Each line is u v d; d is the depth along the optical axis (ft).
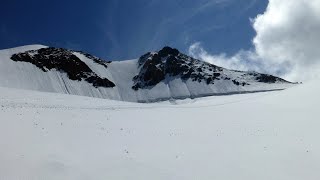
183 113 142.61
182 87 652.89
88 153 77.00
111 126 105.19
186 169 72.84
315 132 97.71
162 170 71.51
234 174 71.67
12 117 99.35
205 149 85.40
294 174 72.28
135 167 71.72
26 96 168.55
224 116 132.16
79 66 647.97
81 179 64.44
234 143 90.63
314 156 80.53
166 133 100.12
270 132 100.78
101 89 625.82
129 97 634.84
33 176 63.05
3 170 63.62
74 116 115.14
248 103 159.02
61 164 69.15
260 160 78.79
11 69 558.15
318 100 134.82
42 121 99.96
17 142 77.56
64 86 583.99
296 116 117.91
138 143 87.66
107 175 67.00
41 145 77.97
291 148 85.71
